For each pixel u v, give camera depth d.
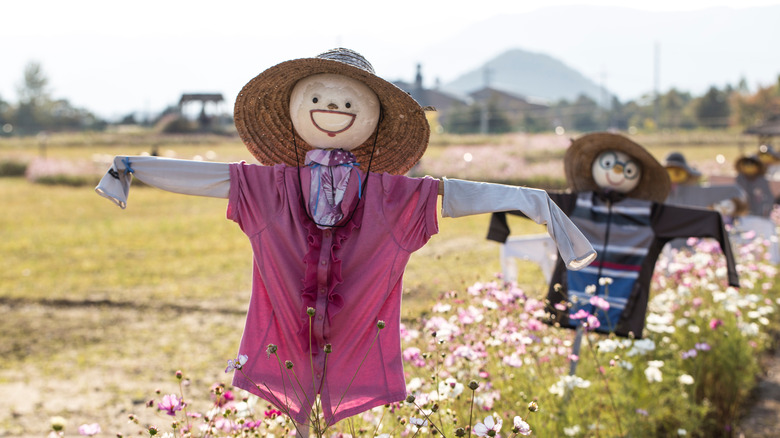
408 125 2.80
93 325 6.79
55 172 23.81
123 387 5.15
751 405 4.86
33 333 6.54
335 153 2.67
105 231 12.44
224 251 10.53
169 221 13.61
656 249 4.11
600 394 3.80
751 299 4.68
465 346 3.19
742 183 9.16
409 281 7.36
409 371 3.68
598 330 4.00
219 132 44.25
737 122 62.41
